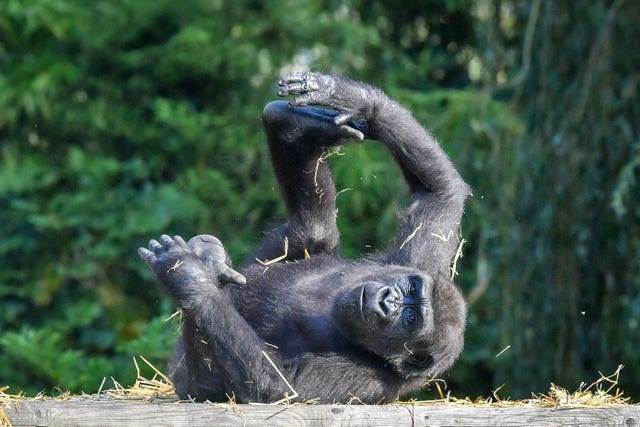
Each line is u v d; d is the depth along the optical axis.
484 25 22.36
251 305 10.34
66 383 17.20
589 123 17.72
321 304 10.06
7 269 22.16
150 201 22.55
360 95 10.12
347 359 9.80
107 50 24.38
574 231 17.92
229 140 23.59
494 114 20.23
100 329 21.39
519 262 18.53
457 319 10.10
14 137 24.09
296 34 24.33
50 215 22.12
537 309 18.48
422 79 26.62
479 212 19.20
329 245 11.33
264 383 9.02
